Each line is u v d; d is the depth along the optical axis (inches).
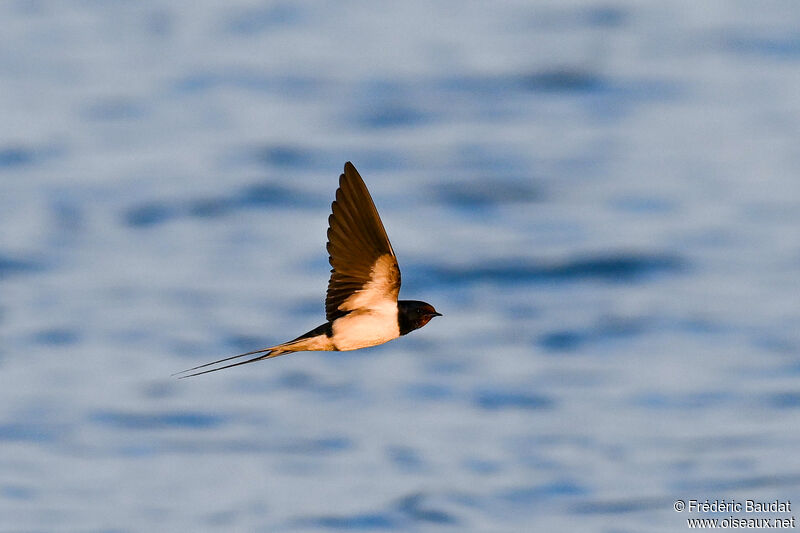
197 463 743.1
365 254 331.0
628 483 700.7
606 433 780.6
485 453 749.3
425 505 676.7
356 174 329.1
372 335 332.5
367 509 670.5
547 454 749.9
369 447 759.1
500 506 674.8
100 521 671.8
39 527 665.0
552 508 675.4
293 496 694.5
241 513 674.2
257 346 938.7
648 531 636.7
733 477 710.5
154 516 673.0
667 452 745.0
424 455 750.5
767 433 773.9
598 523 653.9
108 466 741.9
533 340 958.4
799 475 703.7
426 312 334.0
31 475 730.8
